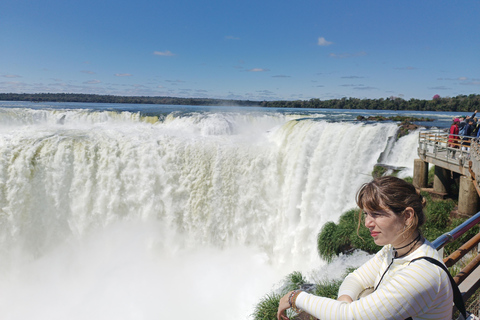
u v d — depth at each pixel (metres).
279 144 18.98
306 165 17.38
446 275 1.77
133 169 17.17
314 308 1.94
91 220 16.78
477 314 3.61
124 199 17.05
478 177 8.66
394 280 1.77
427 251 1.85
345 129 16.70
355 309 1.78
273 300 9.02
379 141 16.27
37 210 16.25
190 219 17.38
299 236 16.48
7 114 28.11
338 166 16.48
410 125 17.20
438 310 1.76
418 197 1.89
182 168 17.59
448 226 10.59
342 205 15.93
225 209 17.47
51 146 16.81
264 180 17.91
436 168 12.35
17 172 16.03
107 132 19.56
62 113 30.80
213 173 17.55
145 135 18.97
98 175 16.88
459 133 14.21
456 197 12.09
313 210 16.88
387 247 2.21
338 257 11.79
